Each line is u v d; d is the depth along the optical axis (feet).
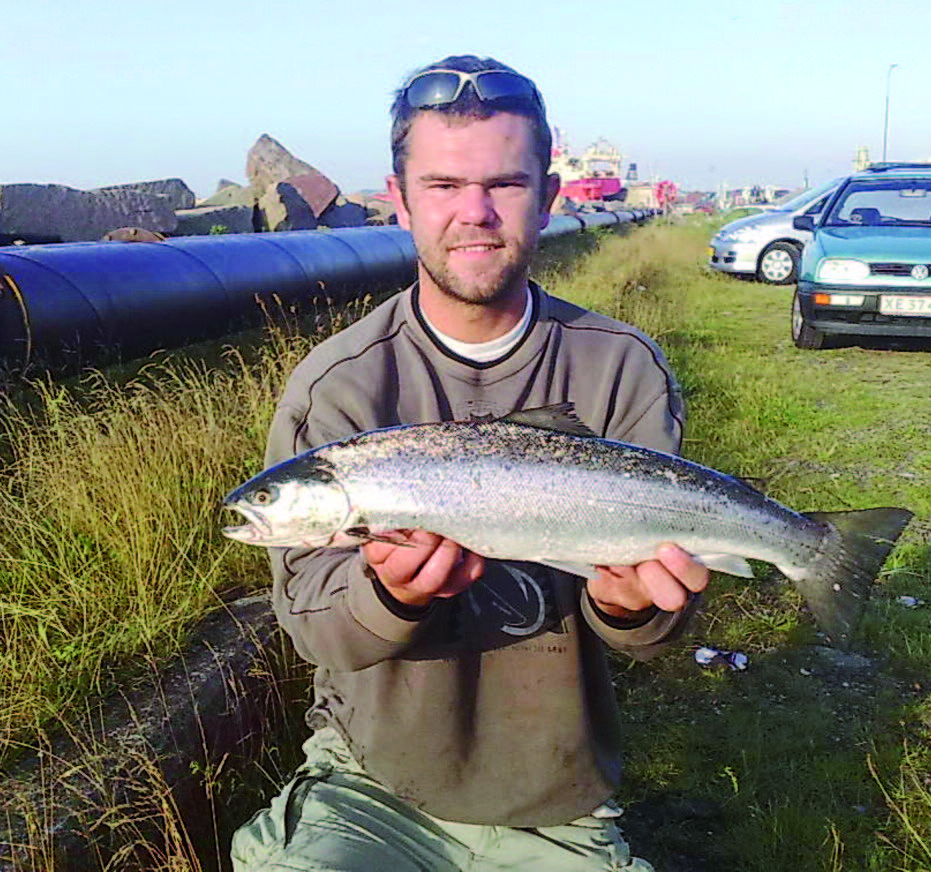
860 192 16.31
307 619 3.09
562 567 3.15
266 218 24.39
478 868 3.26
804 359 14.55
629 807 4.88
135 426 6.64
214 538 6.04
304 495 3.13
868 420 10.98
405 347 3.41
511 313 3.34
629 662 6.13
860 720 5.49
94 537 5.67
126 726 4.33
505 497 3.12
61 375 9.25
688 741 5.35
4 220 16.62
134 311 10.34
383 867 3.07
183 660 4.90
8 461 6.84
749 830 4.59
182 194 22.99
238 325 12.19
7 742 4.10
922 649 6.11
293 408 3.41
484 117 3.11
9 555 5.35
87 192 18.20
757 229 24.07
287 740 5.18
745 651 6.25
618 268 23.99
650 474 3.22
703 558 3.28
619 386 3.47
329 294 14.39
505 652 3.25
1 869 3.45
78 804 3.81
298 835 3.17
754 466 9.36
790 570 3.41
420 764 3.24
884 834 4.55
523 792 3.26
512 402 3.39
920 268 14.11
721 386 12.17
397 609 2.88
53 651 4.67
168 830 3.86
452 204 3.14
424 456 3.12
